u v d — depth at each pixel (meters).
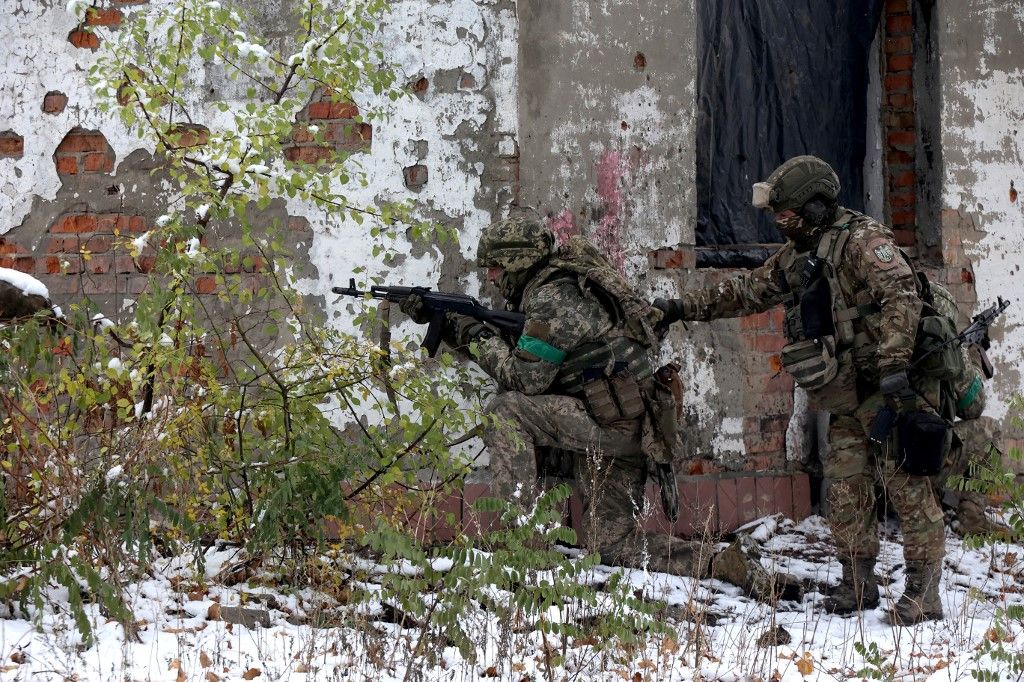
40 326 9.24
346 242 12.88
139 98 11.00
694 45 13.72
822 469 14.05
